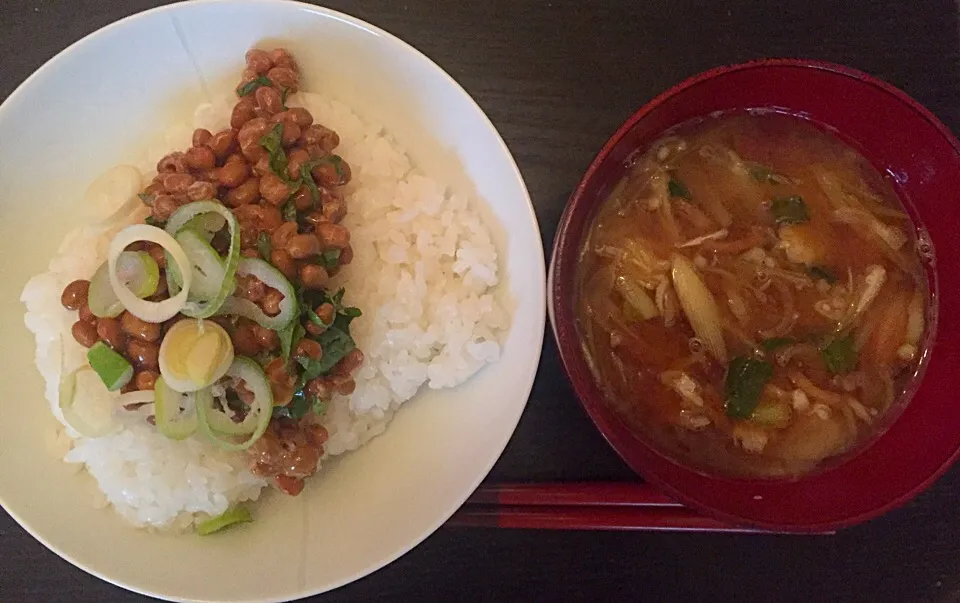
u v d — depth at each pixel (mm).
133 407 234
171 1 268
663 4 271
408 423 260
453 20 268
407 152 269
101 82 249
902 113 220
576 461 255
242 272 224
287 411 236
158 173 248
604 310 231
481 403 250
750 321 233
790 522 213
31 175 249
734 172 237
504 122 265
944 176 222
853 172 237
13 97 236
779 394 230
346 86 265
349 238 249
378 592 250
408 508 241
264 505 251
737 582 253
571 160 264
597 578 252
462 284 260
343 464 256
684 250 234
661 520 247
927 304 233
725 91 225
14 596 248
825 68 217
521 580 251
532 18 269
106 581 244
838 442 229
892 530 255
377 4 268
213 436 225
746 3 271
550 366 258
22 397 247
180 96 262
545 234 260
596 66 268
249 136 240
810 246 234
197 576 234
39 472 242
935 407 224
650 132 229
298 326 229
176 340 218
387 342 255
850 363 233
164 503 243
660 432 229
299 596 225
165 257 226
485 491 251
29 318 248
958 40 271
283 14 244
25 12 265
